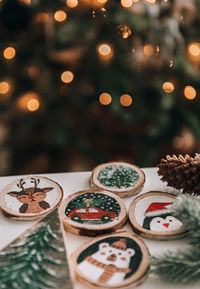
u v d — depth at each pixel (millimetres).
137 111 775
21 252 344
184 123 756
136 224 396
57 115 801
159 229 389
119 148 966
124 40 689
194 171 398
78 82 808
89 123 915
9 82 805
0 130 910
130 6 633
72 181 482
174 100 743
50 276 323
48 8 722
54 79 815
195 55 677
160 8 634
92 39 705
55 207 423
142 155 797
